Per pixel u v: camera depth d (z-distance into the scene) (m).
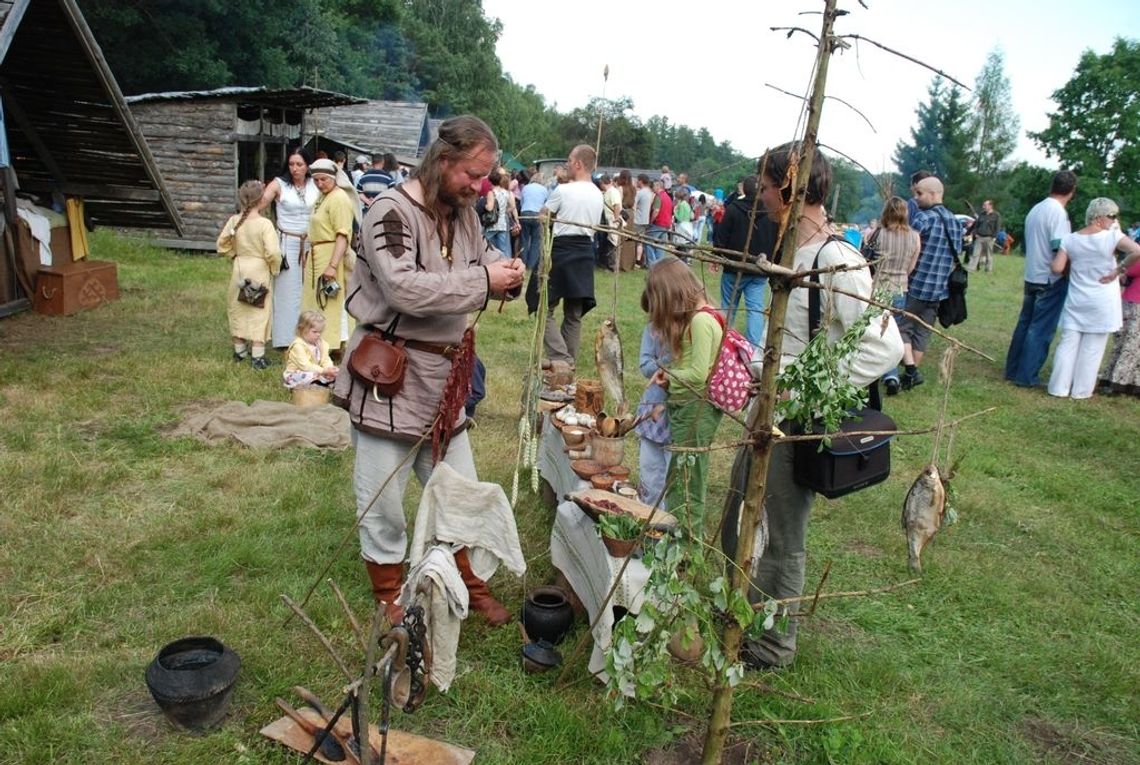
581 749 2.70
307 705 2.76
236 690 2.85
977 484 5.48
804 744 2.81
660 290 3.54
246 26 27.31
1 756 2.48
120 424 5.38
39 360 6.66
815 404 2.25
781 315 2.11
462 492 2.87
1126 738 3.00
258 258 6.80
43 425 5.25
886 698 3.12
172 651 2.76
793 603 3.10
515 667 3.11
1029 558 4.45
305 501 4.40
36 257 8.50
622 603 2.89
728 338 3.54
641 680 2.26
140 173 9.23
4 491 4.23
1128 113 36.88
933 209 7.63
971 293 16.58
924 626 3.69
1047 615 3.82
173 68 25.38
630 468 5.12
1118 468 6.04
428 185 2.82
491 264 2.89
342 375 3.05
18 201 8.61
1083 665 3.42
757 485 2.23
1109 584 4.17
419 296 2.71
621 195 14.70
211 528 4.00
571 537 3.44
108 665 2.91
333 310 6.79
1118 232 7.62
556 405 4.68
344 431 5.45
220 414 5.54
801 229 2.77
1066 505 5.22
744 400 3.56
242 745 2.59
